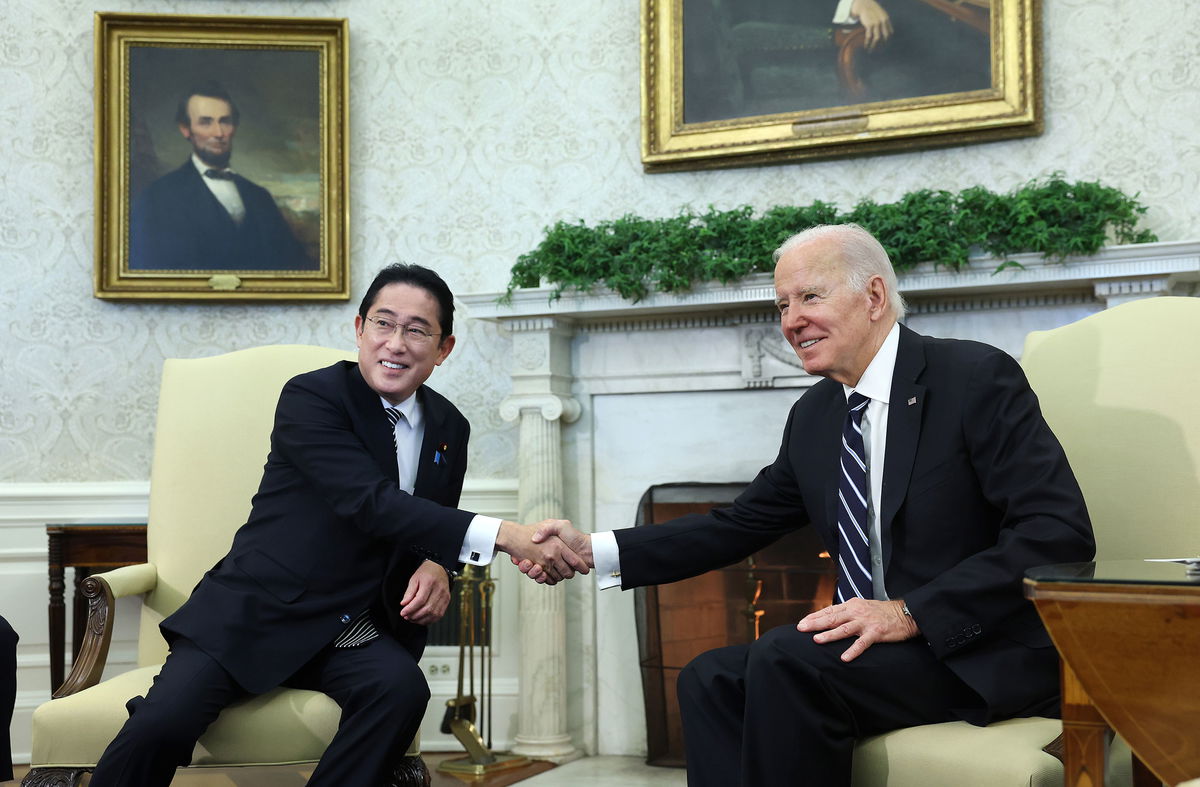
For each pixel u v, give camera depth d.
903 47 4.21
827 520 2.32
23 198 4.62
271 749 2.33
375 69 4.74
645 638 4.14
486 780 3.86
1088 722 1.66
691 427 4.23
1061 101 4.05
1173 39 3.94
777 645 1.99
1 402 4.56
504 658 4.43
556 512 4.21
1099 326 2.47
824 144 4.23
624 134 4.55
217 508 2.97
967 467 2.18
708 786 2.09
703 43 4.43
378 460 2.63
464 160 4.68
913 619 2.02
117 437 4.59
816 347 2.31
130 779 2.19
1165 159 3.93
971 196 3.73
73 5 4.69
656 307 4.02
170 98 4.64
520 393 4.25
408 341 2.62
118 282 4.57
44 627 4.41
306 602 2.48
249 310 4.67
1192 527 2.22
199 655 2.35
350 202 4.67
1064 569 1.76
